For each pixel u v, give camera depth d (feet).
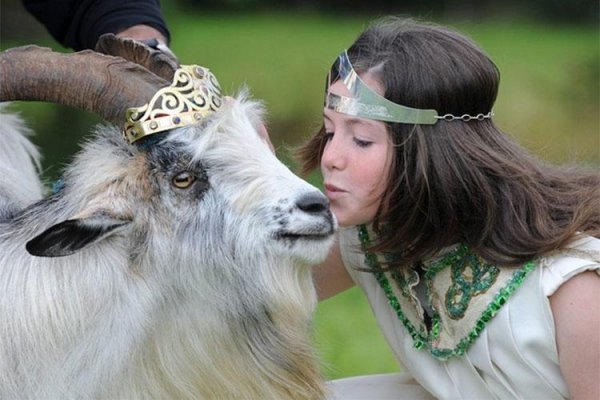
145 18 33.68
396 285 26.08
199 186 23.32
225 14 103.91
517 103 82.79
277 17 103.86
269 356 24.31
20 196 26.14
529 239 24.07
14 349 23.17
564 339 24.02
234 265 23.18
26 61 23.82
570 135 78.84
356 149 24.50
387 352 45.01
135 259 23.27
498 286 24.40
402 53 24.40
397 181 24.32
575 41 100.12
